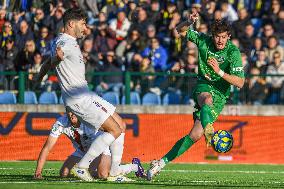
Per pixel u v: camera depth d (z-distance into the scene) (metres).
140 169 25.69
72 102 23.23
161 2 46.78
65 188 21.17
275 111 41.38
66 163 26.20
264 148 40.12
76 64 23.08
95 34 45.09
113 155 25.00
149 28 45.25
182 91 41.75
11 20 45.09
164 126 39.94
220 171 33.41
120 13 46.38
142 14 46.25
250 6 49.62
